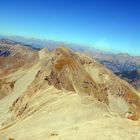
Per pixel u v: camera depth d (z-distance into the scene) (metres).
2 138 63.56
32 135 53.69
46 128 54.31
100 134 37.91
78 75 161.25
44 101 84.62
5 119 114.12
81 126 44.78
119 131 38.31
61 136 42.22
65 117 56.97
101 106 67.12
